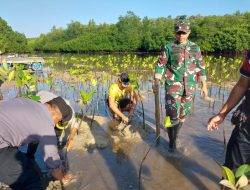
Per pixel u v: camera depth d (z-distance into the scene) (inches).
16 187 120.7
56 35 3575.3
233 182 62.1
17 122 113.9
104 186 145.5
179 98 181.6
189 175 156.9
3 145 115.5
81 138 203.0
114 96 232.7
